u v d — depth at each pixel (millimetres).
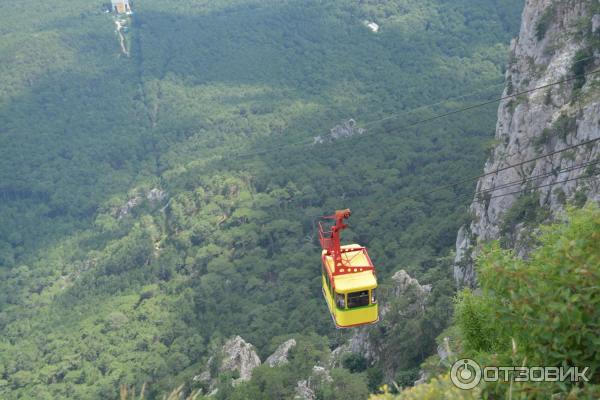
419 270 104000
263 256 159875
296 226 166375
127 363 135625
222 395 84750
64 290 190125
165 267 176500
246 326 126188
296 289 129500
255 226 174125
